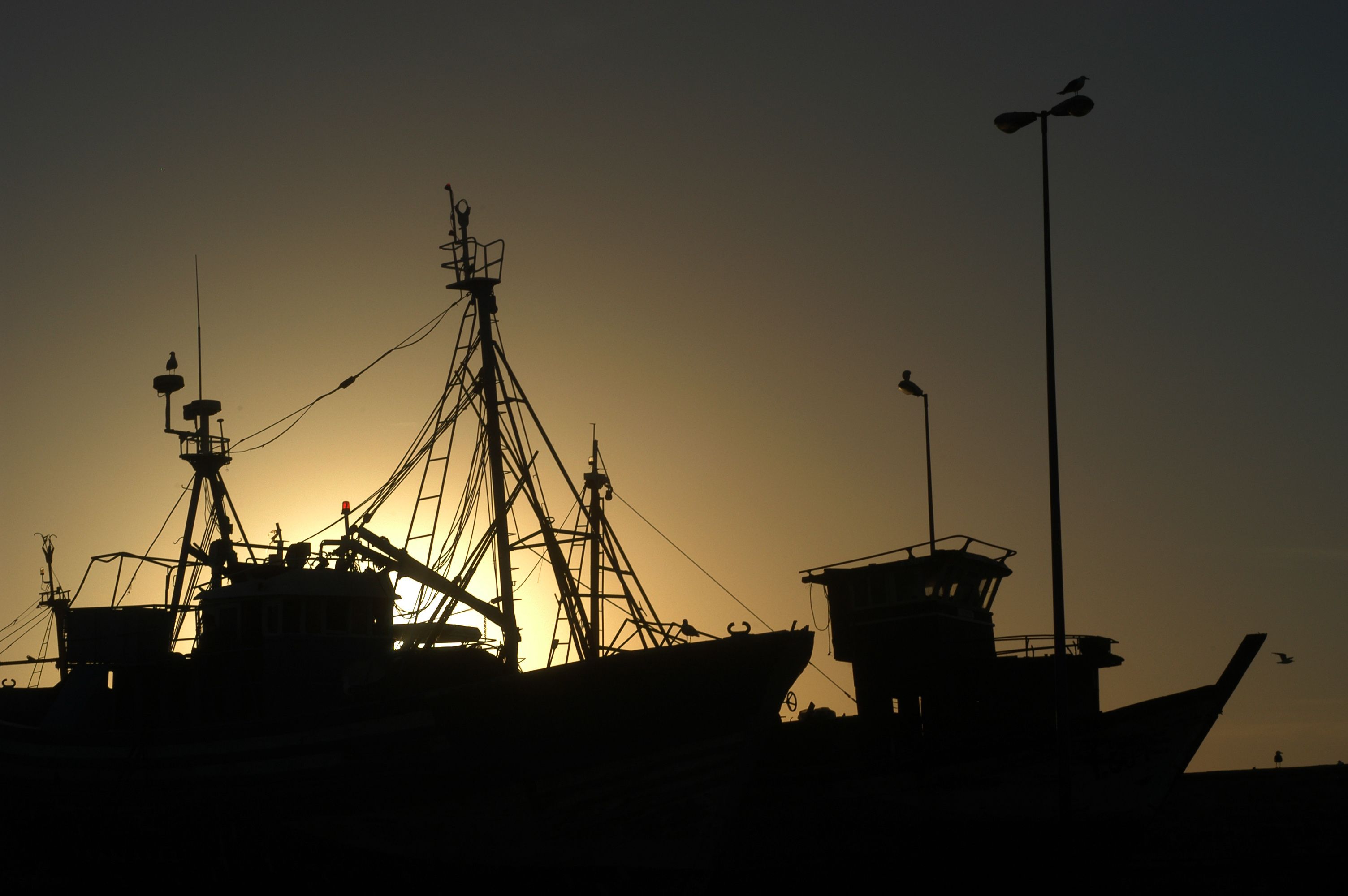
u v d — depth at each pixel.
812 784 47.94
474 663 41.56
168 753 43.16
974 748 46.12
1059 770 37.59
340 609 44.88
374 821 38.84
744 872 47.59
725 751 38.47
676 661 38.25
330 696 43.41
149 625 46.91
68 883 47.94
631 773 37.97
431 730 37.81
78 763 45.75
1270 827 50.97
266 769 40.38
